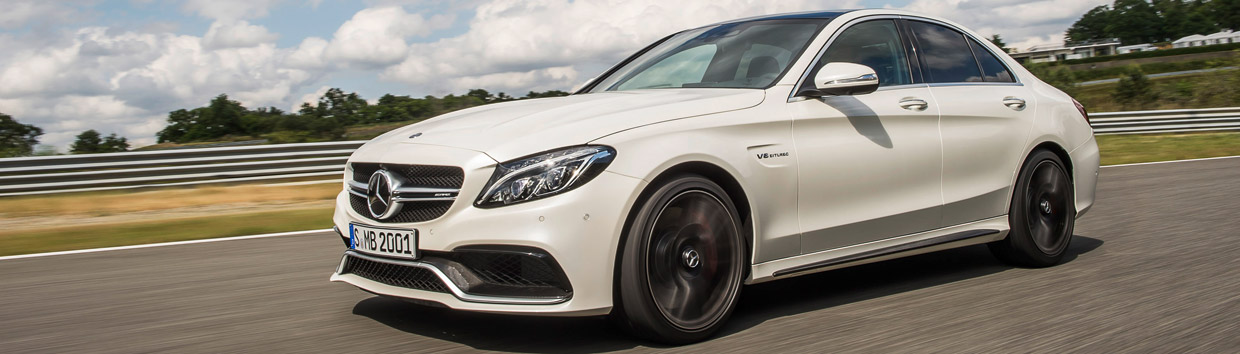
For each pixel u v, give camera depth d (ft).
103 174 29.04
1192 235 16.92
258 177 31.78
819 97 11.06
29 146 34.76
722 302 9.85
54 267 15.56
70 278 14.39
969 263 14.32
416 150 9.67
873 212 11.43
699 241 9.62
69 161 28.55
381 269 10.02
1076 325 10.16
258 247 17.54
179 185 30.32
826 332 9.96
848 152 11.09
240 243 18.19
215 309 11.73
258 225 21.39
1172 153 43.01
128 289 13.32
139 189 29.63
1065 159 14.53
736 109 10.27
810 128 10.81
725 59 12.17
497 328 10.21
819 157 10.77
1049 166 14.05
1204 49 258.78
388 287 9.82
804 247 10.78
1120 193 25.68
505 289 9.10
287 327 10.59
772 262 10.52
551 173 8.80
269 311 11.51
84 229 21.26
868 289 12.31
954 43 13.65
